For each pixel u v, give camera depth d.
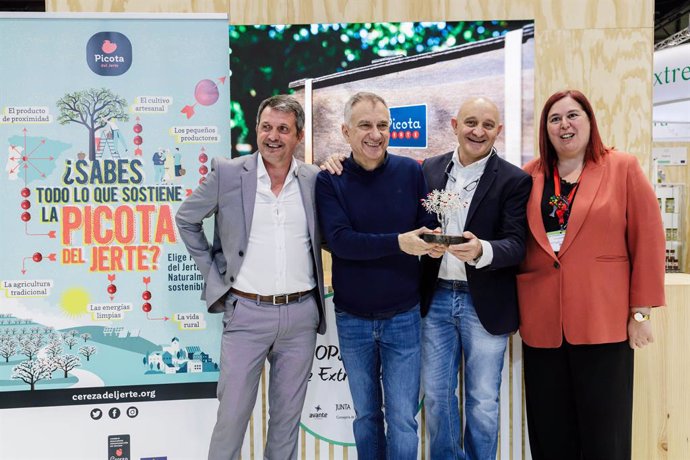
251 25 2.48
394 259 1.92
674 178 4.96
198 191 2.03
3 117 2.28
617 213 1.93
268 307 1.97
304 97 2.51
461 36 2.49
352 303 1.94
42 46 2.28
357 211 1.91
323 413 2.35
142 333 2.35
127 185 2.33
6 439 2.32
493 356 2.03
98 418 2.35
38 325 2.31
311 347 2.07
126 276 2.33
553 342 1.97
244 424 2.05
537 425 2.09
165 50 2.33
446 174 2.09
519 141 2.50
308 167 2.06
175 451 2.38
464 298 2.03
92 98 2.31
